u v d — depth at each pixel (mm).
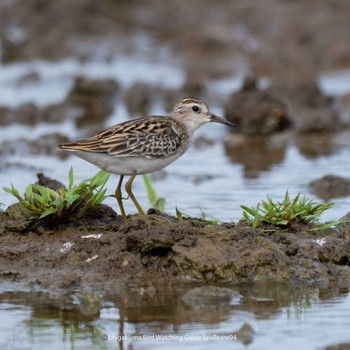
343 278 12492
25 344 10414
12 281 12312
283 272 12352
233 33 32656
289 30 32125
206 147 22625
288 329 10734
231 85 28484
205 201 16656
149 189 15961
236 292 11836
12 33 33156
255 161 20875
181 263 12406
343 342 10266
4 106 25453
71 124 24922
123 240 12922
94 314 11289
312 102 26031
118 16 34156
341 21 32562
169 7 34625
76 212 13508
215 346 10305
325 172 19500
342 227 13719
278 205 14148
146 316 11203
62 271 12484
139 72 30125
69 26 33344
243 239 12664
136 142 13391
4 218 13539
